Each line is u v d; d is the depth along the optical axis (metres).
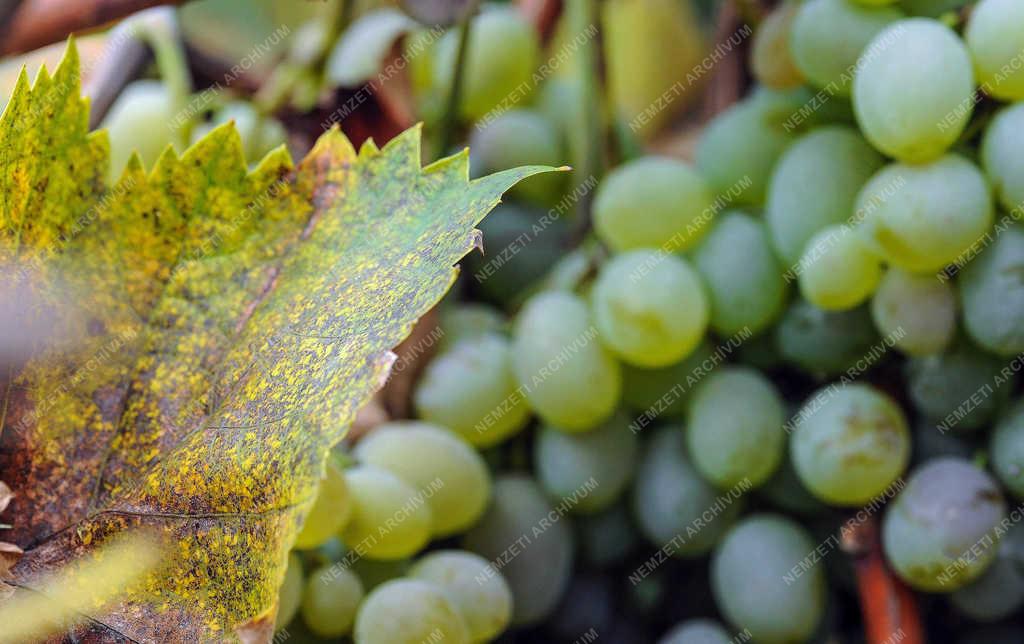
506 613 0.29
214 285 0.26
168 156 0.26
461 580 0.29
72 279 0.26
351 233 0.26
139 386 0.26
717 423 0.31
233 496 0.25
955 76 0.28
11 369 0.26
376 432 0.30
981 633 0.31
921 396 0.30
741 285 0.31
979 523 0.29
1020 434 0.29
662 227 0.31
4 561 0.25
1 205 0.25
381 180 0.26
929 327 0.29
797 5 0.31
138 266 0.26
